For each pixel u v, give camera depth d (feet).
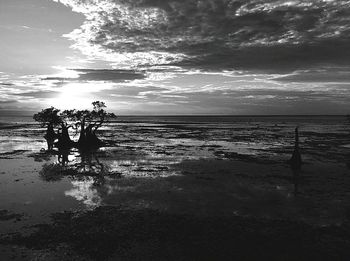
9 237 53.57
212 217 64.08
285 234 55.57
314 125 538.88
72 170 113.91
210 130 385.09
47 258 46.55
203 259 46.70
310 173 109.40
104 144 202.90
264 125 545.85
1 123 568.82
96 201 74.79
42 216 64.08
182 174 106.93
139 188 87.25
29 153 161.68
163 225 59.21
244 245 51.16
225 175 105.50
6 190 84.48
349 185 92.17
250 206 71.92
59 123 219.82
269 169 116.47
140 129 409.69
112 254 47.85
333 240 53.36
